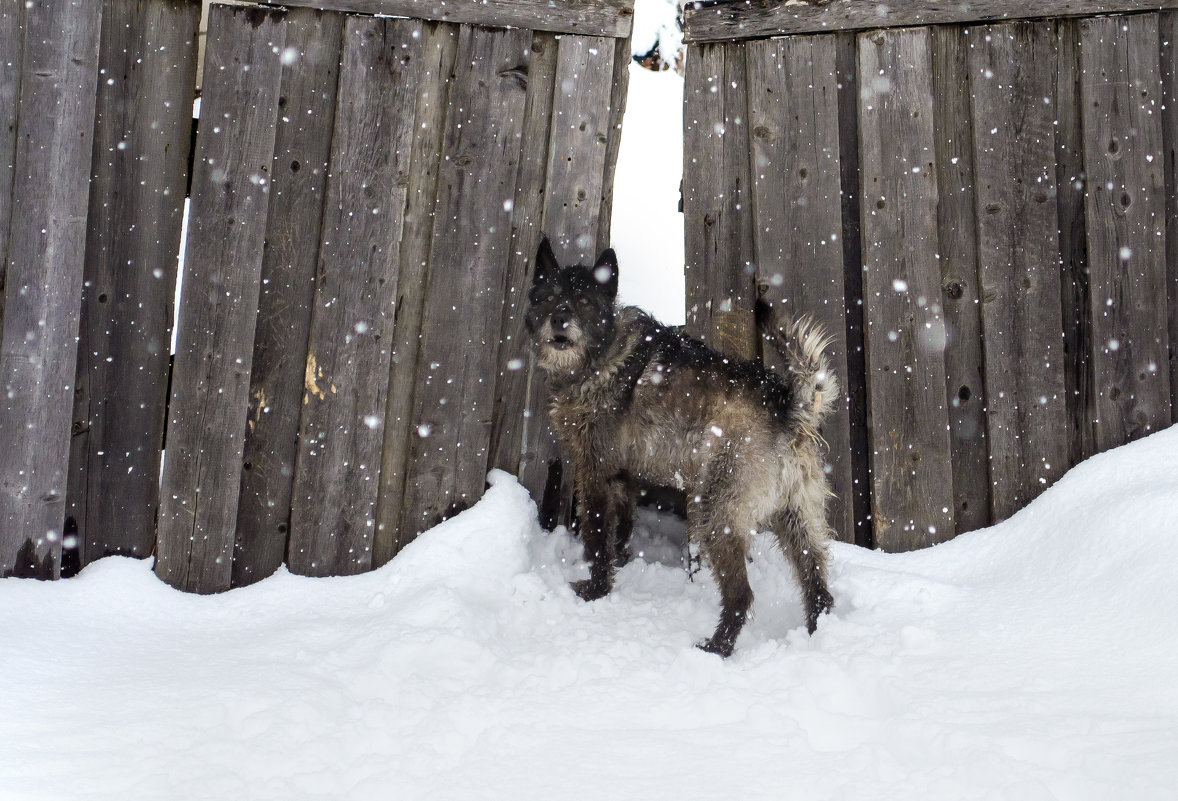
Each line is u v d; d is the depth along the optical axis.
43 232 4.00
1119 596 3.52
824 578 3.99
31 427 4.02
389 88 4.36
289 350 4.39
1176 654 3.10
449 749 2.71
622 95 4.70
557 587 4.35
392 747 2.73
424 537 4.45
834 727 2.82
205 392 4.26
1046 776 2.39
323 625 3.80
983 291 4.57
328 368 4.40
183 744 2.71
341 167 4.35
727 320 4.77
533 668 3.38
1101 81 4.52
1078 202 4.59
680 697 3.05
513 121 4.50
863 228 4.59
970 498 4.64
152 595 4.11
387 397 4.50
